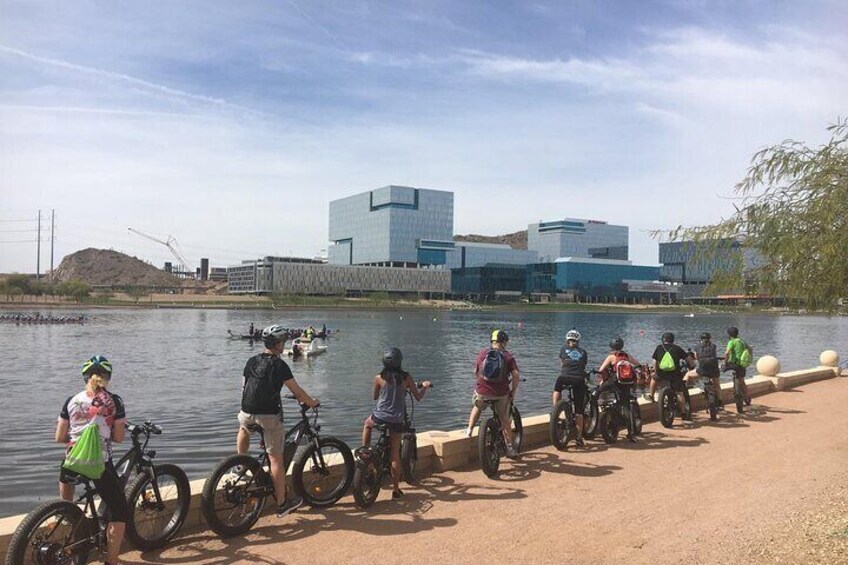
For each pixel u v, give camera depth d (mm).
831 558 5703
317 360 46781
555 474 8562
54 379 34156
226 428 20016
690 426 12219
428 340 70375
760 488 8039
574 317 157625
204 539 6066
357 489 6859
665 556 5828
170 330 82000
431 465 8625
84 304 171500
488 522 6641
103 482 5156
